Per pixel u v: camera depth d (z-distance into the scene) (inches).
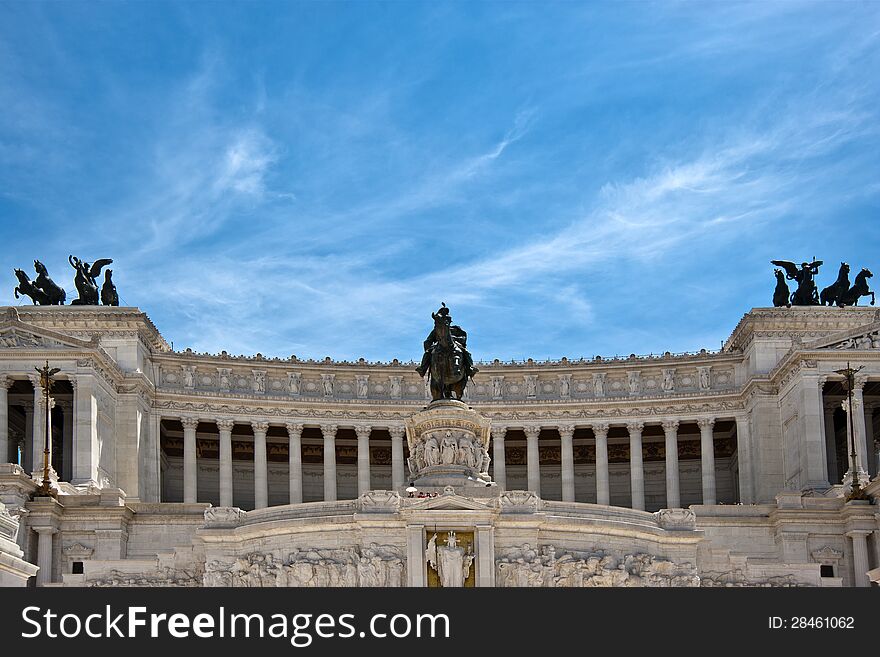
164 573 3378.4
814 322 5073.8
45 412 4360.2
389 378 5246.1
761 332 5088.6
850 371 4296.3
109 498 3993.6
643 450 5442.9
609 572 3284.9
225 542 3339.1
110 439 4798.2
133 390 4879.4
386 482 5418.3
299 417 5142.7
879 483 3929.6
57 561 3932.1
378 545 3262.8
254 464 5157.5
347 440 5403.5
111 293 5093.5
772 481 4950.8
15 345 4653.1
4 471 3870.6
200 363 5093.5
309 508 3378.4
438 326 3794.3
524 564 3257.9
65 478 4753.9
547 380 5275.6
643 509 5132.9
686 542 3356.3
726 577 3405.5
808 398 4724.4
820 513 4023.1
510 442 5438.0
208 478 5295.3
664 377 5221.5
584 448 5452.8
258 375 5152.6
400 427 5196.9
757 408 5009.8
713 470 5128.0
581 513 3383.4
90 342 4640.8
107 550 3954.2
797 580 3408.0
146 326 5009.8
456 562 3218.5
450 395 3782.0
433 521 3257.9
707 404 5162.4
